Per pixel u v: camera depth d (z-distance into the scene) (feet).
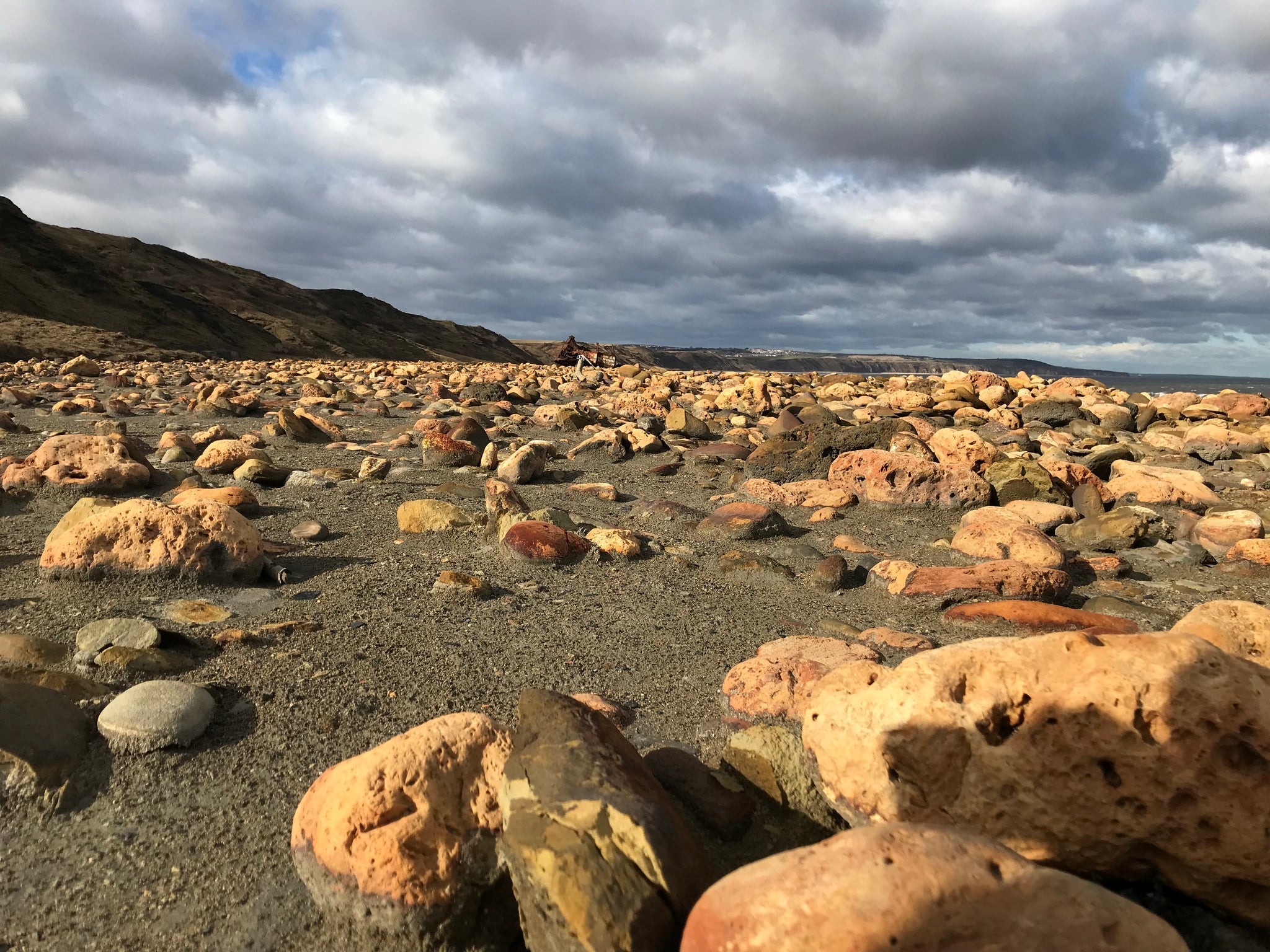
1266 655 10.62
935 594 15.66
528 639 13.85
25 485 21.88
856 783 8.36
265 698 11.29
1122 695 7.31
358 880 7.29
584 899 6.19
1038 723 7.60
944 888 5.38
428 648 13.21
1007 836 7.68
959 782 7.87
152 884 8.05
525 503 22.30
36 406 45.85
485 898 7.49
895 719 8.13
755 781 9.38
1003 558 18.39
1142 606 16.02
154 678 11.62
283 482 25.68
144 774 9.57
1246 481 30.45
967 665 8.27
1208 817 7.04
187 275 234.17
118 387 61.31
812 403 53.36
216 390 47.57
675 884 6.40
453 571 16.58
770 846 8.62
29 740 9.39
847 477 25.61
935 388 64.23
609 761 7.52
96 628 12.42
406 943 7.20
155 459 28.37
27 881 8.13
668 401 52.85
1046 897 5.41
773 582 17.33
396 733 10.63
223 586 15.43
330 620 14.10
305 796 8.31
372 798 7.63
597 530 19.31
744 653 13.66
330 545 18.97
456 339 331.36
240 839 8.62
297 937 7.40
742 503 22.40
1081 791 7.43
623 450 33.30
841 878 5.50
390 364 105.70
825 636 14.14
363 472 26.48
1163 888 7.56
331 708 11.12
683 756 9.56
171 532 15.26
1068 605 16.66
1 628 13.14
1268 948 6.97
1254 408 48.47
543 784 7.28
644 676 12.71
